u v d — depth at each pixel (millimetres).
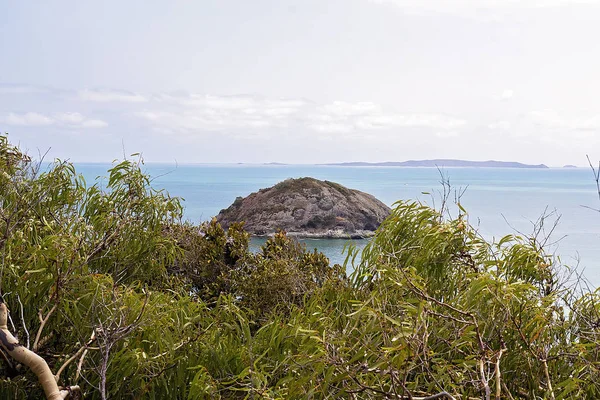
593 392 3465
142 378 3959
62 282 3898
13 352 2488
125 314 3730
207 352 4062
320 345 3156
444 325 3328
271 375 3627
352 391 2873
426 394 2855
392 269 3457
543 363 3348
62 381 3734
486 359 2891
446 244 4152
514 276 4133
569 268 4078
